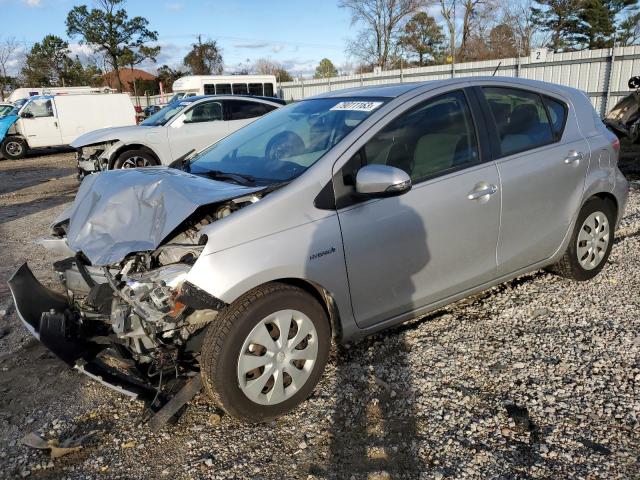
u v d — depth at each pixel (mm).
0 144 18766
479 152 3619
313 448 2762
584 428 2783
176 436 2904
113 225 2973
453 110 3588
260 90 25875
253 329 2783
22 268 3490
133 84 52875
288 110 4145
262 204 2863
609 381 3152
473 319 4012
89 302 3070
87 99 19781
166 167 3805
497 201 3617
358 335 3271
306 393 3049
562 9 37969
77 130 19719
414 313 3494
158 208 2910
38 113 19078
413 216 3264
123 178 3281
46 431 2996
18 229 7934
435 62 44125
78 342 3203
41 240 3496
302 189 2973
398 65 43594
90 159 10664
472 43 41562
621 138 13531
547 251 4105
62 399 3311
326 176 3051
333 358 3570
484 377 3273
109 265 2941
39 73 50938
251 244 2770
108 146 10562
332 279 3020
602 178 4285
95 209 3080
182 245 2729
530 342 3641
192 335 2938
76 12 46531
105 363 3219
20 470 2717
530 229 3896
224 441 2844
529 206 3828
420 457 2654
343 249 3029
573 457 2588
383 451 2709
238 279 2699
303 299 2949
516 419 2889
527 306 4156
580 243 4352
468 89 3701
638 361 3332
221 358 2713
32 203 10289
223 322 2730
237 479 2578
